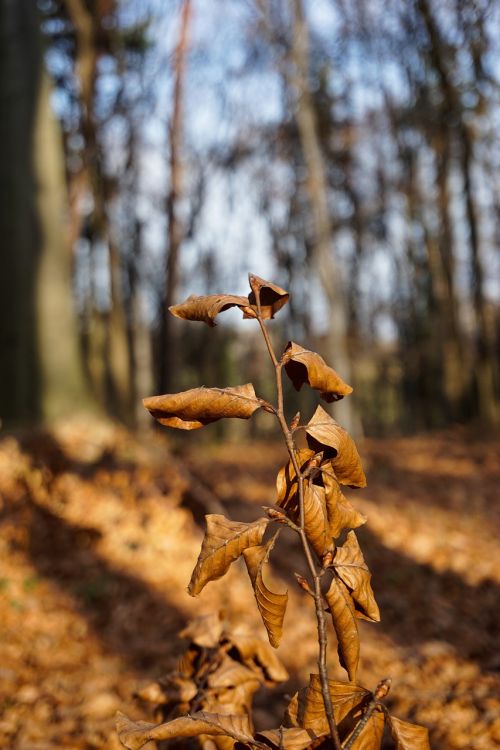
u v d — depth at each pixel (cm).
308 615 530
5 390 912
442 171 2044
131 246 2502
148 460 793
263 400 162
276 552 643
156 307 2703
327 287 1582
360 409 3131
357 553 165
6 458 733
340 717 170
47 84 998
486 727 347
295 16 1566
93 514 661
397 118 2336
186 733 168
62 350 935
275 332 3114
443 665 435
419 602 548
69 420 877
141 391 2550
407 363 3105
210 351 3212
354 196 2761
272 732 170
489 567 619
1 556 593
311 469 162
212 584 572
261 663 261
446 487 960
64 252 973
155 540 634
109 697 396
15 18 977
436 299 2333
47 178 972
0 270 941
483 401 2036
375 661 451
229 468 1066
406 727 168
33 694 405
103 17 1373
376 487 955
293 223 2817
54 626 507
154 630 506
